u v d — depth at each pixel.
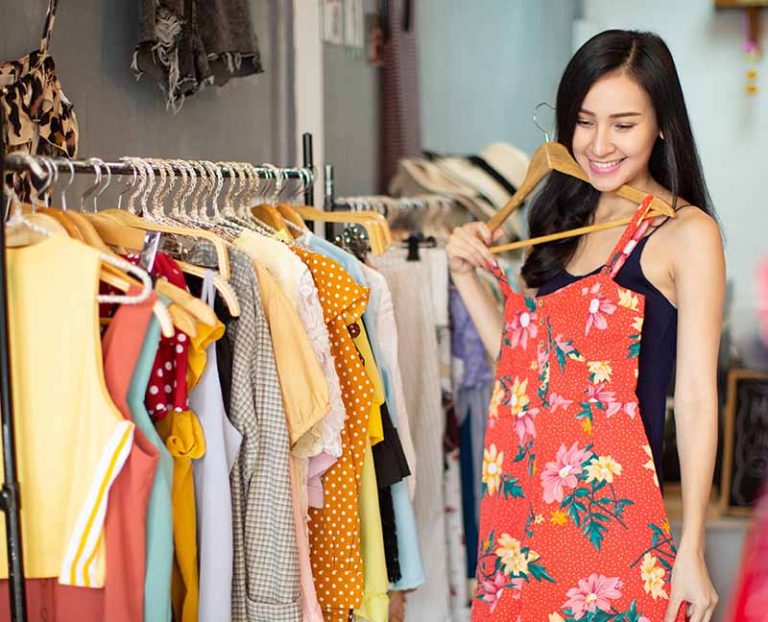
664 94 1.82
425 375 2.65
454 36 4.63
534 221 2.08
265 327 1.71
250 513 1.70
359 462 1.99
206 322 1.54
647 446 1.80
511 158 3.66
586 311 1.85
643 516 1.79
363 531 2.04
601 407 1.83
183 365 1.57
